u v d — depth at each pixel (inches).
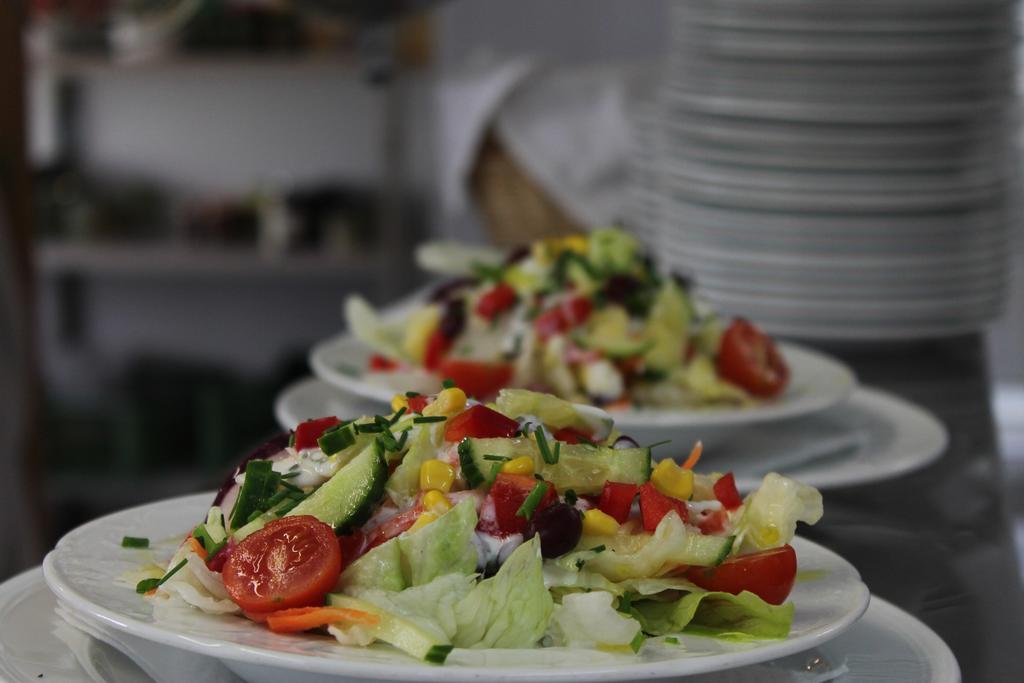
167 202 175.3
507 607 28.2
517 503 30.2
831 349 75.7
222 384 180.4
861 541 42.3
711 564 30.3
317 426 33.3
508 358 60.1
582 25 154.4
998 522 45.0
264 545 29.2
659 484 32.7
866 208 69.6
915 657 30.8
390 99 152.3
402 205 161.3
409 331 62.0
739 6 69.4
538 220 104.9
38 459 76.5
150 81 172.2
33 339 73.1
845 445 53.0
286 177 173.8
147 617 28.1
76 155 175.0
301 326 182.7
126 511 35.9
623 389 58.2
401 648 26.9
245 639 27.1
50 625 31.5
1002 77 70.8
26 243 70.6
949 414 60.9
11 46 65.1
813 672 29.9
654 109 83.6
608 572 30.5
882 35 67.4
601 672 25.7
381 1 71.4
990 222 72.1
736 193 72.2
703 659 26.8
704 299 65.4
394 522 30.2
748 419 52.2
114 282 181.9
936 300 71.7
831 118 68.5
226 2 156.6
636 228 93.0
